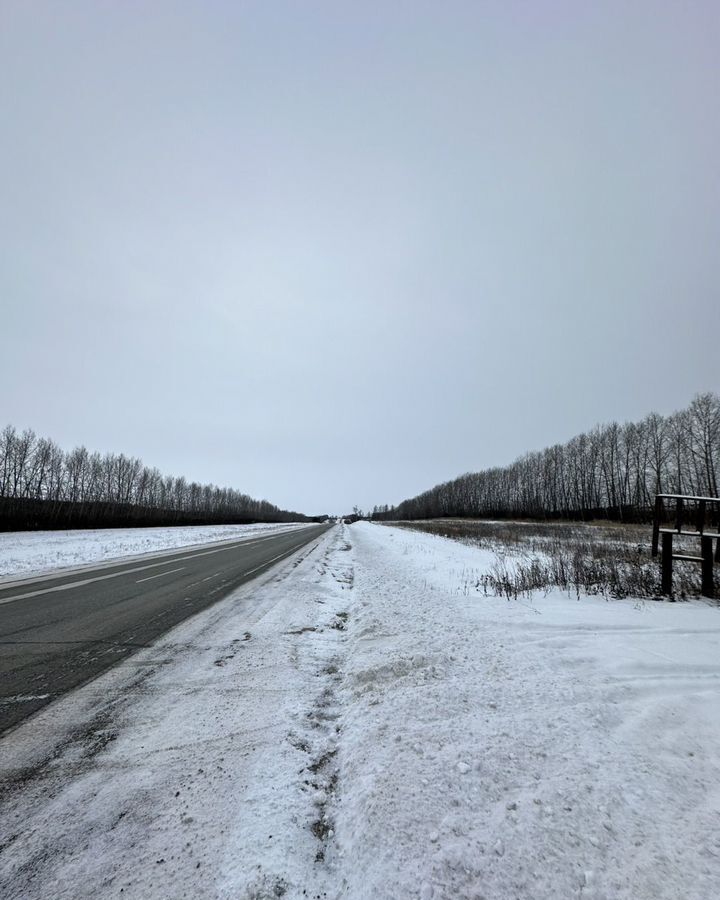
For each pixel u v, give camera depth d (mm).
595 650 5164
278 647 5738
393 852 2232
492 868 2098
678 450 61281
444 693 4023
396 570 13352
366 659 5129
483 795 2615
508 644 5453
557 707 3711
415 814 2473
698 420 58562
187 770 2988
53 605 8352
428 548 20312
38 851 2264
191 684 4512
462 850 2207
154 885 2070
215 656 5387
